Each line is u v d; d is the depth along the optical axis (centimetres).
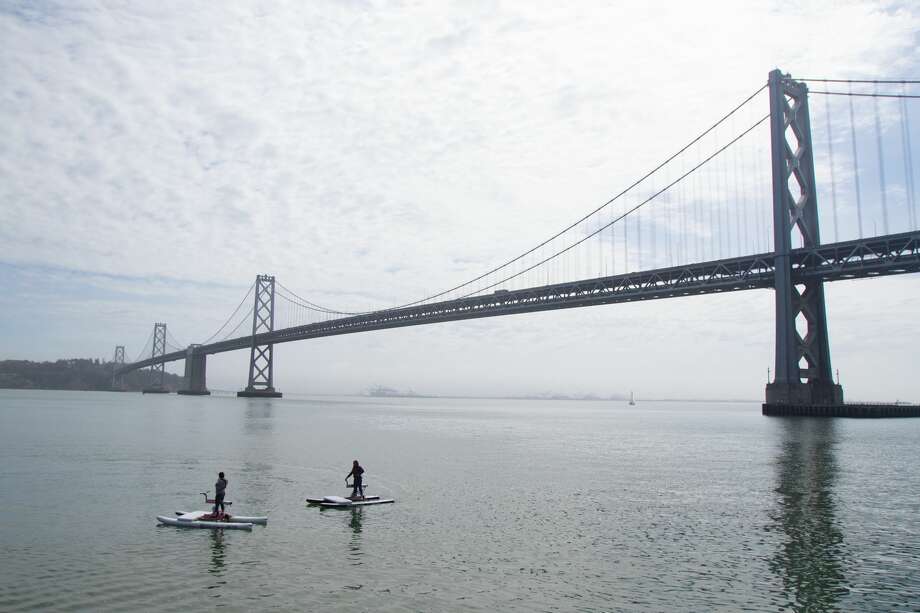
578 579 1772
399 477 3547
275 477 3488
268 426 7731
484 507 2719
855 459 4519
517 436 7000
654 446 5700
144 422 8269
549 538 2197
